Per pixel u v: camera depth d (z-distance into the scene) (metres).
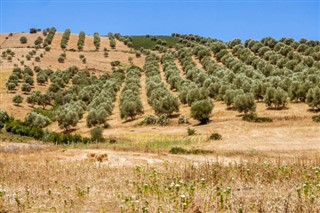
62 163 21.95
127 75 115.31
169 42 188.00
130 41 186.00
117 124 65.75
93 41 180.00
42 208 10.39
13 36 182.12
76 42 175.50
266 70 83.94
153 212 9.20
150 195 11.33
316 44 113.50
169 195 10.34
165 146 38.38
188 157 27.20
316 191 10.39
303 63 86.25
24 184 14.38
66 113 67.88
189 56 123.62
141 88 98.94
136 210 9.36
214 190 11.17
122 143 42.56
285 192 10.96
